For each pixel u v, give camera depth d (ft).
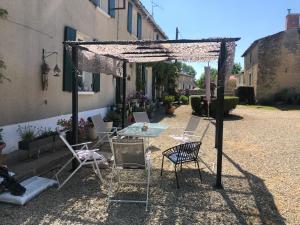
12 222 13.78
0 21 20.04
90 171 20.94
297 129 41.65
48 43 25.96
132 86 55.16
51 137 23.43
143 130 22.41
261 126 44.29
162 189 18.20
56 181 18.58
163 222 14.14
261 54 90.58
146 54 26.27
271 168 22.72
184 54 26.30
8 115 21.22
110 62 28.48
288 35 88.69
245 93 93.91
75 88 20.39
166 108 58.44
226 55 18.21
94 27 36.88
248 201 16.60
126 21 51.26
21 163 20.34
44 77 24.95
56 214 14.69
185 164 23.24
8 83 21.07
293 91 89.15
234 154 26.99
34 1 23.73
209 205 16.03
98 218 14.40
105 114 41.19
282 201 16.66
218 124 18.28
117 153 16.70
